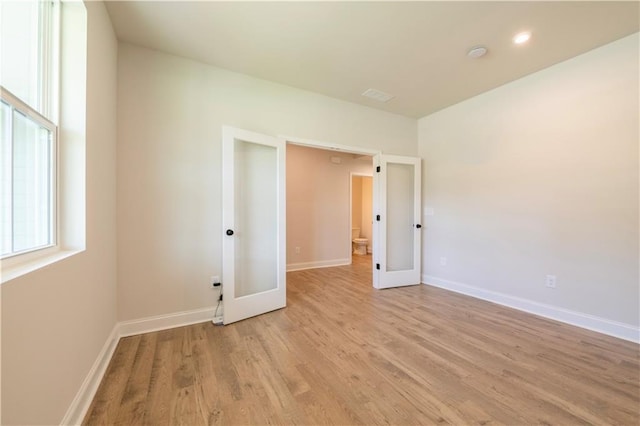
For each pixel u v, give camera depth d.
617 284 2.33
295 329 2.45
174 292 2.50
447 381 1.70
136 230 2.35
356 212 7.98
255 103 2.92
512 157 3.06
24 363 0.92
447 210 3.81
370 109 3.77
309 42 2.33
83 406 1.41
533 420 1.38
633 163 2.25
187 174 2.56
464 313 2.87
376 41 2.31
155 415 1.40
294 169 5.17
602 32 2.19
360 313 2.86
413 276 4.04
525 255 2.94
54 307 1.14
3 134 1.00
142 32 2.19
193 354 2.00
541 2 1.86
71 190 1.51
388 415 1.41
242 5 1.89
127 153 2.32
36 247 1.28
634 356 2.00
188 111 2.57
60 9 1.53
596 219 2.45
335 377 1.73
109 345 1.96
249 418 1.38
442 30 2.17
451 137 3.75
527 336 2.33
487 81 3.03
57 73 1.50
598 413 1.43
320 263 5.45
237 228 2.77
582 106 2.52
